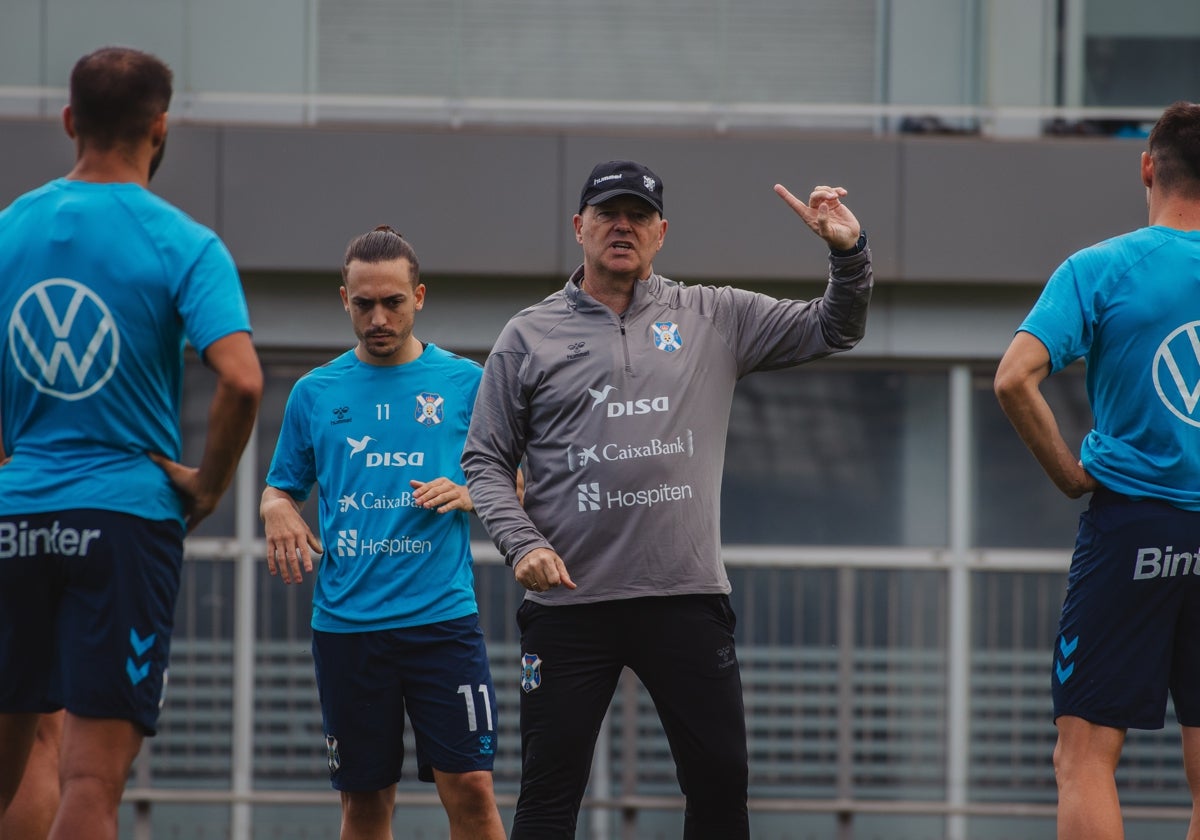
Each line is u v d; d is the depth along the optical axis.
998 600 26.89
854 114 26.88
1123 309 11.80
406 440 15.94
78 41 26.25
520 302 26.69
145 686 10.81
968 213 26.50
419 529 15.71
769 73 26.84
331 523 15.98
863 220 26.47
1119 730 11.98
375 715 15.71
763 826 26.52
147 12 26.44
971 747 26.67
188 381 26.72
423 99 26.75
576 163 26.44
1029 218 26.47
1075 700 11.96
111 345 10.61
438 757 15.61
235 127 26.27
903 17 26.84
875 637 26.86
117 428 10.73
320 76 26.70
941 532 27.02
